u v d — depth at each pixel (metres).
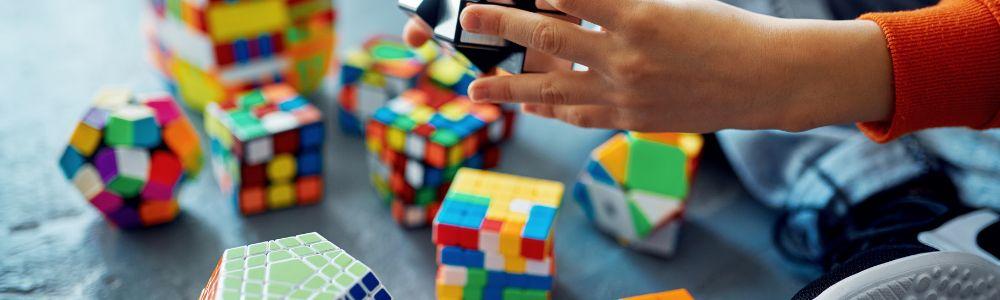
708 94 0.73
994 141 1.07
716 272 1.17
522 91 0.77
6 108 1.40
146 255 1.11
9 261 1.06
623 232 1.21
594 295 1.11
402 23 1.82
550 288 1.04
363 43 1.57
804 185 1.18
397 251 1.17
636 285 1.13
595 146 1.47
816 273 1.18
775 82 0.73
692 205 1.33
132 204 1.12
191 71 1.41
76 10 1.81
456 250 1.01
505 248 1.00
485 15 0.71
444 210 1.02
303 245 0.76
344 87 1.42
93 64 1.58
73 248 1.10
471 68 0.85
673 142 1.20
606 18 0.69
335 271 0.72
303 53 1.48
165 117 1.14
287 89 1.31
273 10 1.37
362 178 1.34
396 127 1.18
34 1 1.82
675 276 1.16
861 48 0.75
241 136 1.13
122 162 1.09
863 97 0.76
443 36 0.78
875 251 0.91
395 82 1.38
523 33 0.71
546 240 0.98
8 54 1.57
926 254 0.83
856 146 1.14
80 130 1.08
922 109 0.76
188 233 1.16
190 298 1.04
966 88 0.76
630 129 0.79
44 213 1.17
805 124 0.77
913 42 0.75
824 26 0.76
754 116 0.76
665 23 0.69
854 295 0.80
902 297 0.81
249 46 1.38
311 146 1.20
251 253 0.74
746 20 0.73
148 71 1.59
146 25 1.54
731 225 1.28
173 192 1.15
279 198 1.22
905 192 1.07
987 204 1.05
